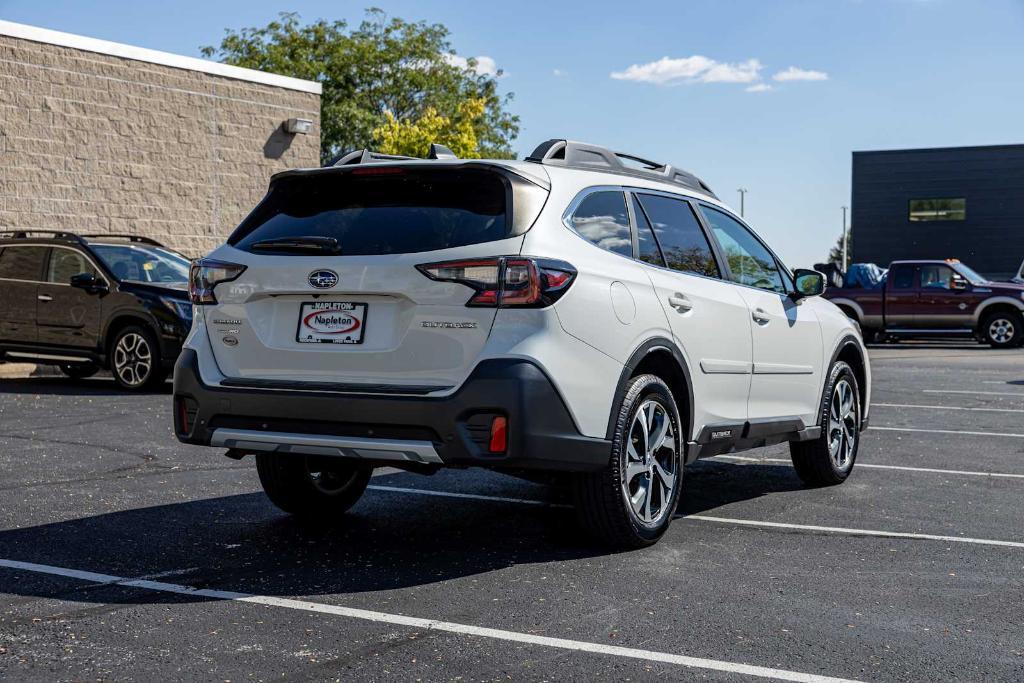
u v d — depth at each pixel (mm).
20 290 14148
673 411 5750
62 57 19375
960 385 15773
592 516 5469
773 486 7672
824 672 3818
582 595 4773
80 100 19656
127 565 5234
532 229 5059
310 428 5098
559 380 4957
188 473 7844
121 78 20250
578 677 3742
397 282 4980
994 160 47188
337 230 5258
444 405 4832
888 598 4773
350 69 55188
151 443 9188
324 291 5125
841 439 7727
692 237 6375
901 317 26656
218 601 4637
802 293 7277
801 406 7238
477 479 7875
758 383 6691
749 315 6586
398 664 3854
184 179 21312
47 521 6199
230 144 22078
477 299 4895
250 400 5207
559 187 5352
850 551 5648
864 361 8141
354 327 5102
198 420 5379
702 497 7219
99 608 4512
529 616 4453
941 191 48031
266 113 22688
